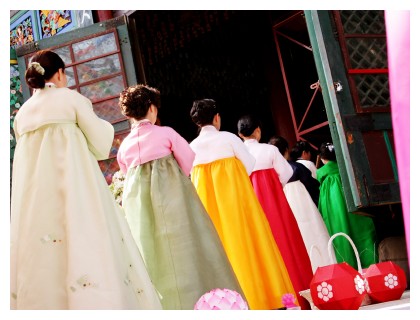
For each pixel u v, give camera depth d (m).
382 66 5.12
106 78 5.77
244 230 3.83
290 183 5.44
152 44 7.62
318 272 3.31
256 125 4.78
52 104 3.03
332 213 5.55
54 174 2.91
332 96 4.91
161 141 3.54
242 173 4.02
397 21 1.62
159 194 3.39
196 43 8.27
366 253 5.39
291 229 4.55
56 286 2.70
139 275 2.87
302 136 7.87
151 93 3.73
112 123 5.65
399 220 5.28
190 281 3.20
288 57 8.06
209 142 4.05
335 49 5.02
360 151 4.82
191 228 3.31
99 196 2.87
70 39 5.90
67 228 2.77
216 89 8.45
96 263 2.72
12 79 5.93
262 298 3.70
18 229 2.83
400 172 1.64
